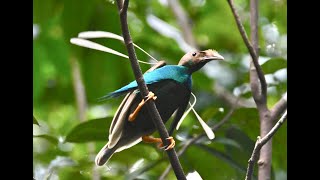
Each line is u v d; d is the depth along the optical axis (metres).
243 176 11.80
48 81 15.51
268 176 9.68
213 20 18.08
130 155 12.42
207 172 12.34
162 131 8.06
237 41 17.81
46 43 14.09
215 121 12.14
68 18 13.38
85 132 11.02
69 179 12.77
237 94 13.26
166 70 9.55
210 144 12.30
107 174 12.75
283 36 17.34
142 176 11.88
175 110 9.70
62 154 13.43
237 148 11.41
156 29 15.10
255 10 10.93
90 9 13.38
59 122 16.73
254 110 11.45
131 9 15.97
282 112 10.31
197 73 13.84
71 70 14.30
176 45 14.94
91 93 14.23
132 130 9.24
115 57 13.95
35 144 13.78
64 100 16.02
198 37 18.09
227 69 15.66
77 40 8.34
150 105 8.00
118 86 14.14
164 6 17.64
